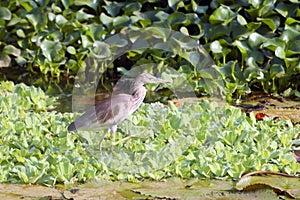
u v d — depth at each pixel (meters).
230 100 11.57
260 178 8.01
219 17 12.20
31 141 8.94
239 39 12.16
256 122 9.99
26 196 7.30
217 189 7.57
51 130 9.42
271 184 7.75
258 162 8.33
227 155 8.38
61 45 12.99
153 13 12.87
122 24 12.78
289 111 10.72
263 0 12.28
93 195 7.33
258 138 9.10
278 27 12.47
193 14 12.48
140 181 7.93
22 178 7.78
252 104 11.41
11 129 9.26
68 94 12.25
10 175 7.90
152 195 7.25
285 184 7.78
